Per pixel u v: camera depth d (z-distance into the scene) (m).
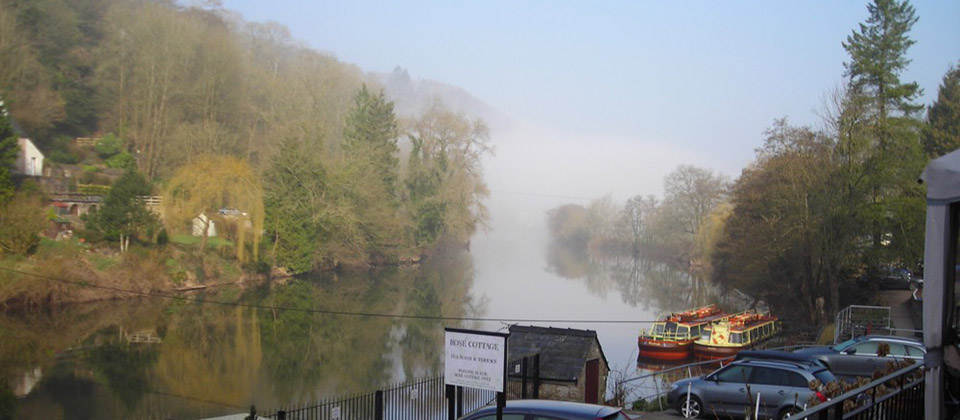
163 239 70.94
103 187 82.88
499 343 10.89
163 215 71.88
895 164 49.06
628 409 23.20
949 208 9.07
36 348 47.88
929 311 9.15
